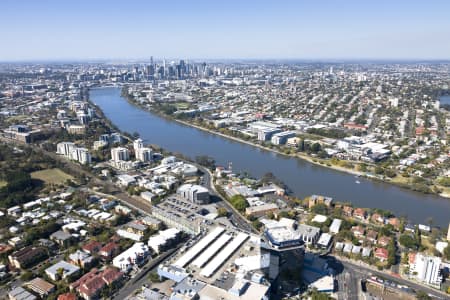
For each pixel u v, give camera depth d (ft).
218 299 629.92
